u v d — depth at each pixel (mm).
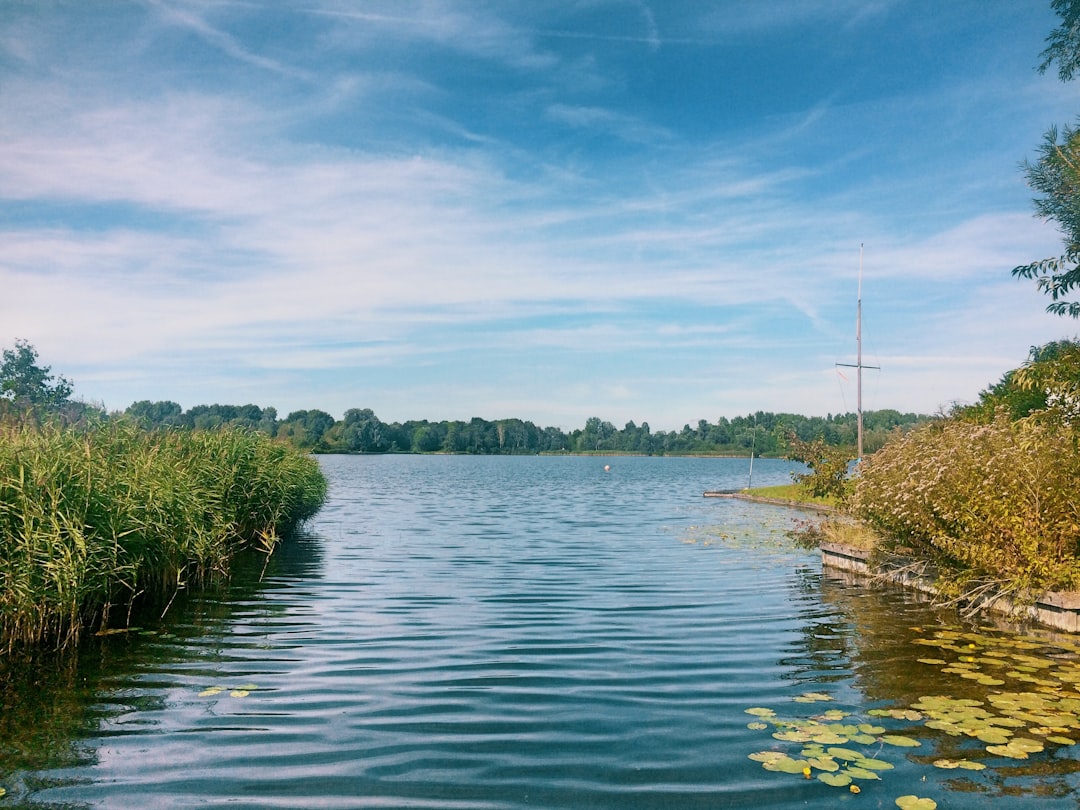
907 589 12570
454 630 9586
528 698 6875
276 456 19250
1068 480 9789
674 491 46000
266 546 17328
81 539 8820
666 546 18500
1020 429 10672
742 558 16344
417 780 5137
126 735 5945
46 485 9406
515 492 43375
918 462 11742
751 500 37500
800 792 4926
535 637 9219
